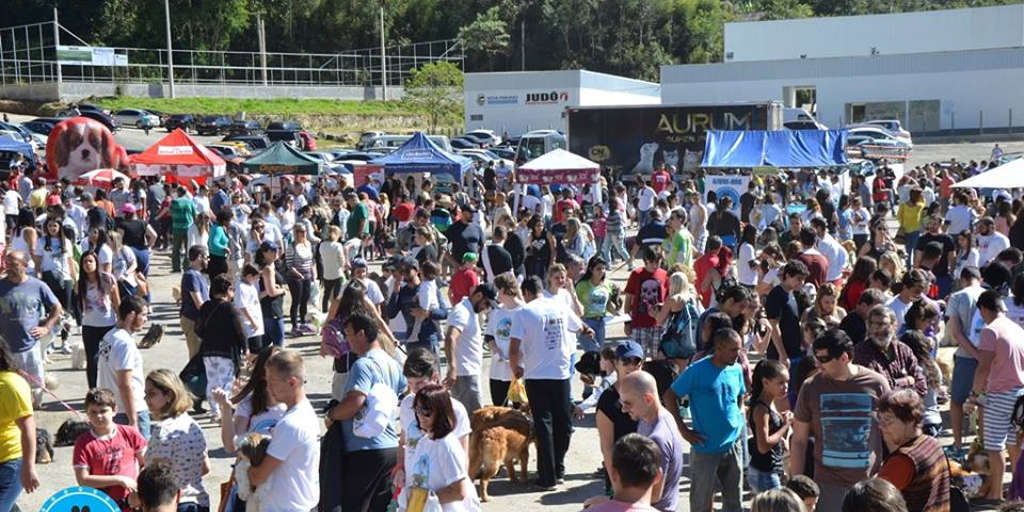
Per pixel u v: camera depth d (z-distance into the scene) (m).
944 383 11.51
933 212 18.77
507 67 105.38
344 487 7.22
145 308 9.23
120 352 8.85
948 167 37.19
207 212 23.45
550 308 9.49
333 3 104.88
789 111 59.44
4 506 7.26
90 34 92.38
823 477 6.90
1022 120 65.75
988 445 8.79
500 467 9.82
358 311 7.61
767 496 5.34
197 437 7.11
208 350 11.33
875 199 30.30
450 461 6.40
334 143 71.88
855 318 9.27
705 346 9.08
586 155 35.88
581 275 14.30
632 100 71.69
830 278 15.10
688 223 21.88
